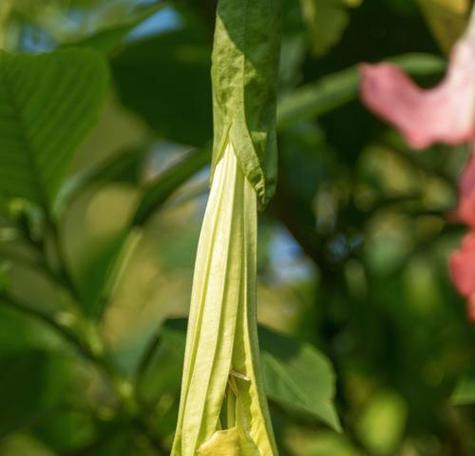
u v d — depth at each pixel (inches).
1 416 44.1
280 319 64.0
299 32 52.4
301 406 35.7
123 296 65.4
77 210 74.2
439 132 40.1
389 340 56.3
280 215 53.4
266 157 29.2
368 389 57.7
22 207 44.1
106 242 54.1
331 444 59.1
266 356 36.6
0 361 44.5
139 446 46.8
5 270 42.9
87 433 49.7
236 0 29.9
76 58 38.1
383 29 49.9
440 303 60.8
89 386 53.3
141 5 50.6
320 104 43.6
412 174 61.1
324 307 54.3
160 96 51.4
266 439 27.9
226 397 28.4
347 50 50.3
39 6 57.4
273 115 29.6
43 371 44.9
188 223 66.4
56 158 41.8
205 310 28.7
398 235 62.4
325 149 55.3
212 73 30.0
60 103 39.7
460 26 40.0
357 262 54.9
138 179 55.1
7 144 40.9
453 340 59.5
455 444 54.9
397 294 61.6
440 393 56.5
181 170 42.6
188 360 28.6
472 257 39.1
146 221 44.3
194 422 28.2
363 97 41.0
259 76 29.5
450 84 40.6
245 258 28.8
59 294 47.0
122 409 45.7
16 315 44.8
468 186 39.6
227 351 28.4
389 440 58.3
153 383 51.1
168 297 70.7
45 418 48.4
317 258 53.9
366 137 52.7
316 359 36.6
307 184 56.1
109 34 42.9
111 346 55.1
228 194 29.2
